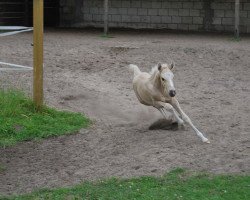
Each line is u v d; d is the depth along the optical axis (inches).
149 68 677.3
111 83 593.3
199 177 305.7
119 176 315.6
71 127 421.1
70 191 292.8
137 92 411.5
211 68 679.1
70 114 454.3
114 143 383.9
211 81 608.1
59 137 403.9
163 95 386.6
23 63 678.5
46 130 413.7
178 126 408.2
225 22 1049.5
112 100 518.0
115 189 292.8
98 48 802.8
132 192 285.7
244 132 398.9
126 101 514.3
